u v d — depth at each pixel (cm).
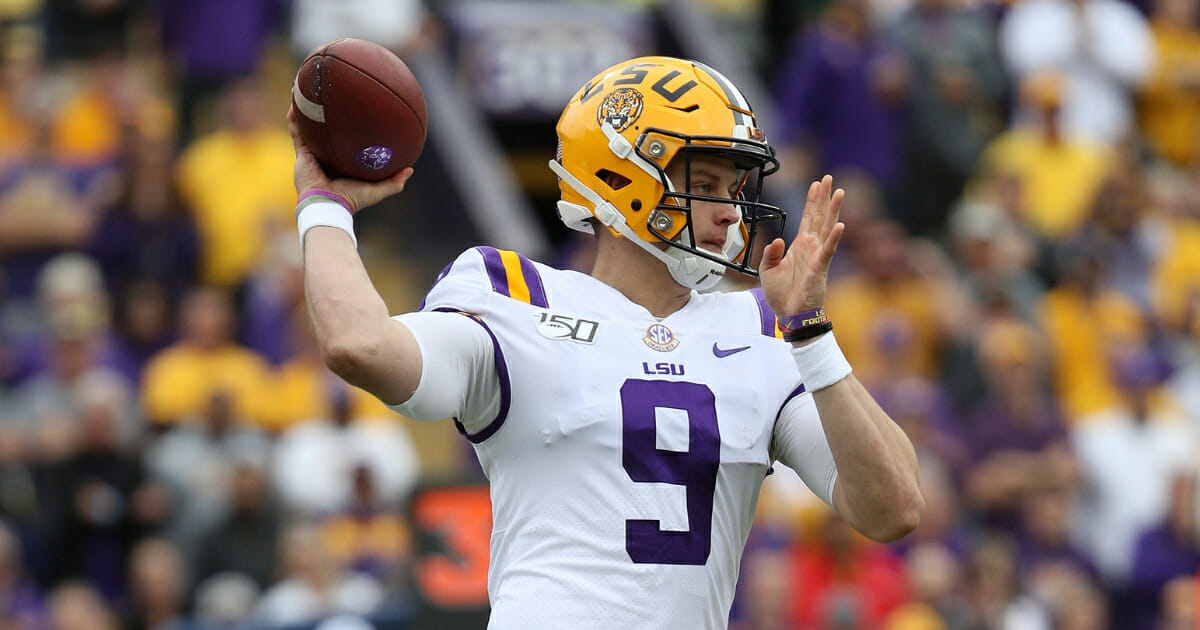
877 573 2861
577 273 1244
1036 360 3531
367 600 2652
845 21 4150
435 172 3897
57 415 3125
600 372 1184
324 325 1102
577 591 1148
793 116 4125
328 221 1168
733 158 1238
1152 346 3859
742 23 5019
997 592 2952
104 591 2997
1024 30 4331
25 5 4244
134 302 3438
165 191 3572
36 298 3544
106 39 4131
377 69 1188
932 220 4094
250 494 2905
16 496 3016
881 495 1166
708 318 1245
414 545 2228
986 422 3369
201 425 3105
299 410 3228
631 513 1162
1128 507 3444
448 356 1138
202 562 2888
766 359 1237
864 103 4062
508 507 1184
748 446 1205
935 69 4138
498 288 1201
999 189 3884
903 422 3259
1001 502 3291
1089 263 3809
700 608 1178
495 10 4191
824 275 1156
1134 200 4053
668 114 1218
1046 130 4075
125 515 3014
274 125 3938
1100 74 4331
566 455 1168
